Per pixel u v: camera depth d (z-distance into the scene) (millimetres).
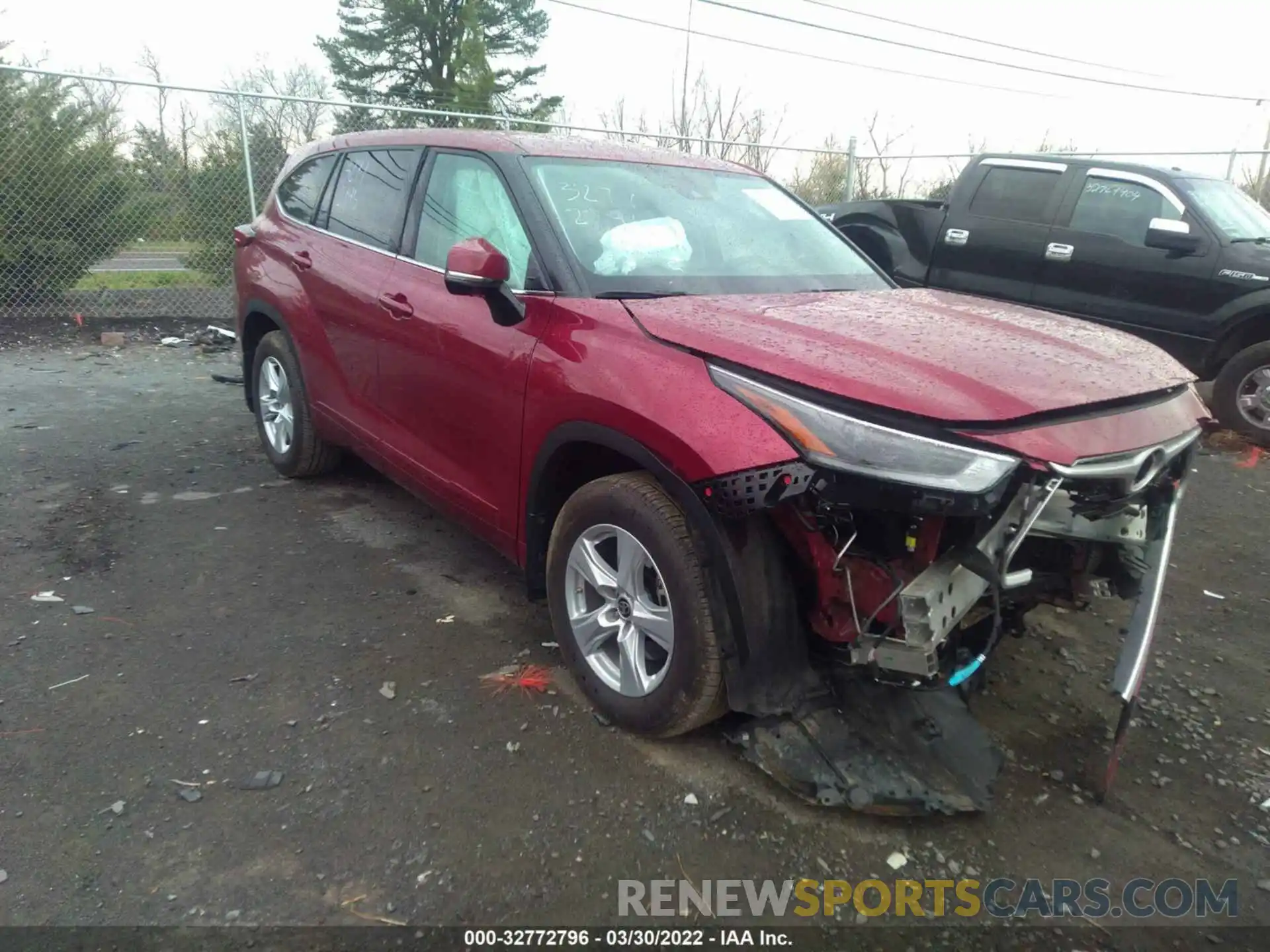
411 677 3211
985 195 8172
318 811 2523
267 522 4590
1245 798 2779
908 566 2400
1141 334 7355
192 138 10281
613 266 3197
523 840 2451
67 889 2213
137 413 6578
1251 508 5516
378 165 4297
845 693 2703
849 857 2451
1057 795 2742
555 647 3453
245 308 5184
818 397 2326
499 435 3217
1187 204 7129
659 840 2473
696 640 2566
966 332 2811
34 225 9594
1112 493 2396
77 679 3107
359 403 4227
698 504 2445
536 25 30281
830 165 14898
